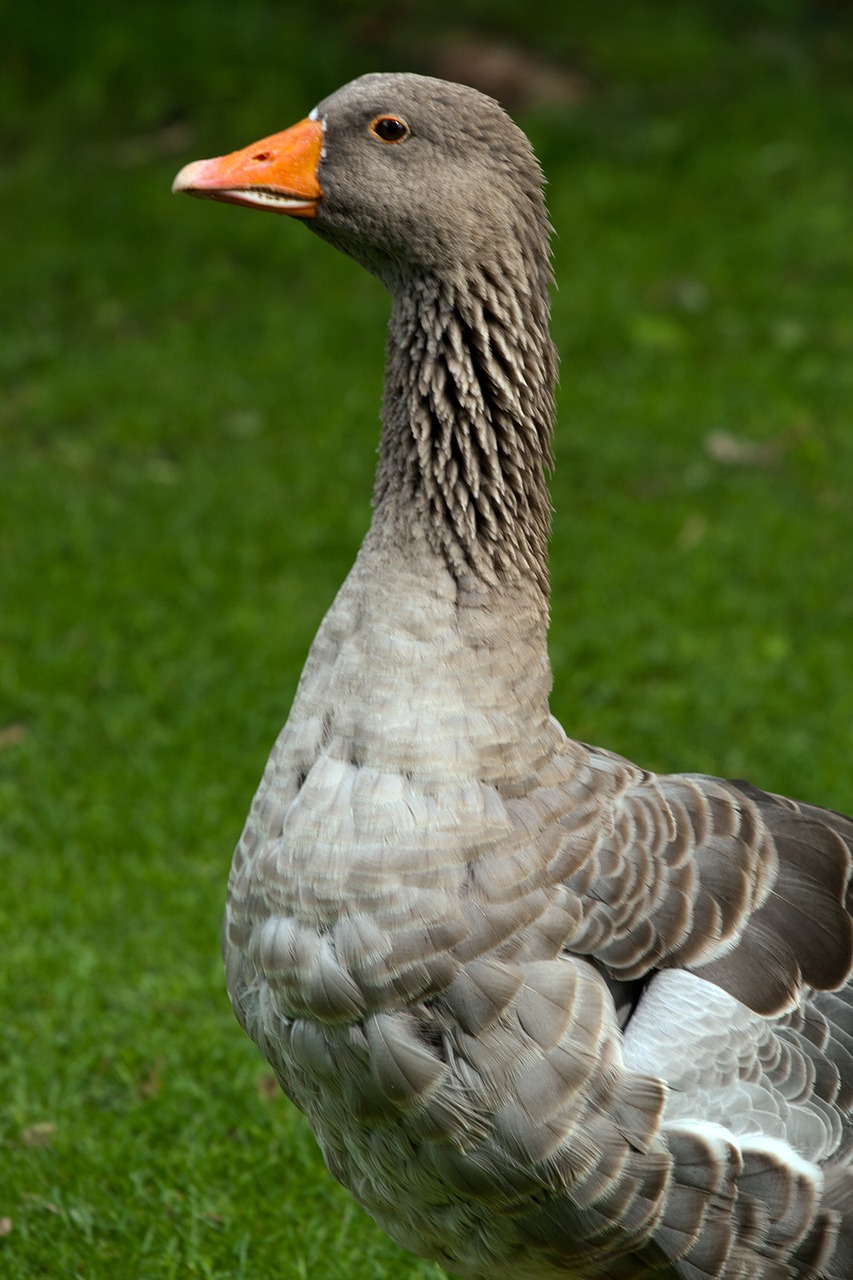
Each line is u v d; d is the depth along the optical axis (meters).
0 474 18.95
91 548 17.16
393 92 7.47
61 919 12.08
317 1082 7.02
